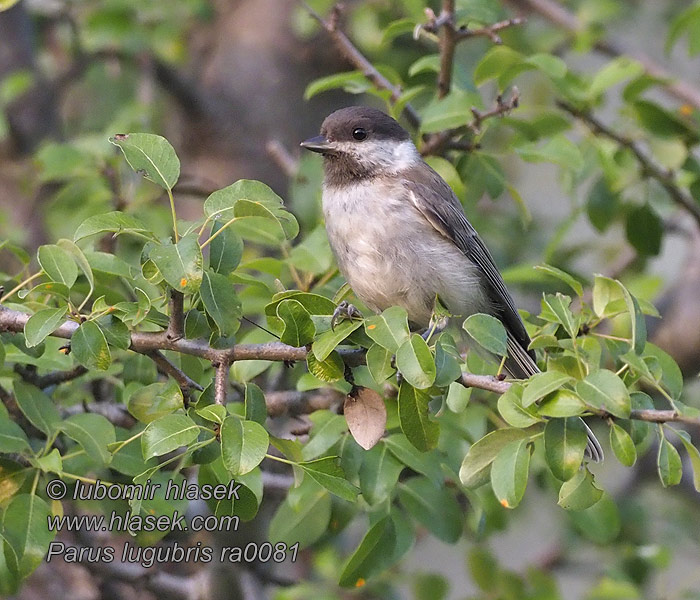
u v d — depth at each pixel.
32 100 15.66
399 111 10.23
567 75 11.47
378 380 6.88
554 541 14.70
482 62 10.60
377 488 8.16
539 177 17.84
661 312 13.63
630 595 11.43
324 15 14.73
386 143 10.12
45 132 15.75
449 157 11.00
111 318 7.01
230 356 7.13
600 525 10.03
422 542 14.67
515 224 14.72
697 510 13.95
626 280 12.88
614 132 11.53
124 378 8.41
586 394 6.43
